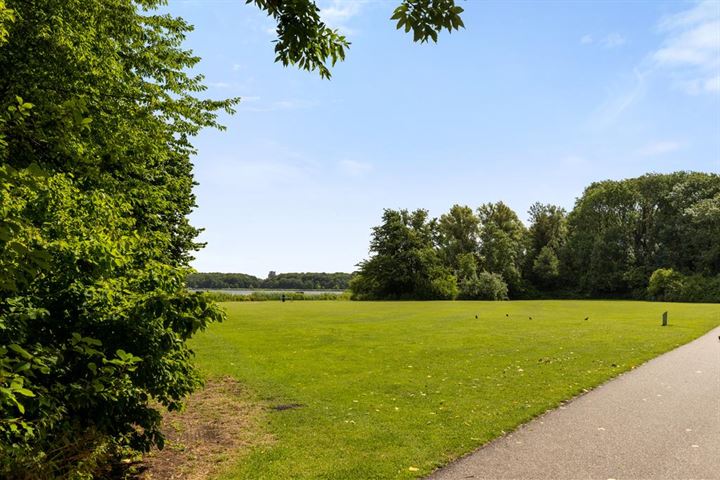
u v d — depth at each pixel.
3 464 3.48
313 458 6.15
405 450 6.40
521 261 85.69
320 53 5.24
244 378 11.57
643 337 18.69
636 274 69.12
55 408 4.18
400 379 11.33
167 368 5.34
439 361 13.84
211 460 6.09
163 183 14.95
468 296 70.88
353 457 6.17
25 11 8.19
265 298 69.19
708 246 64.00
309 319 28.75
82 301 4.81
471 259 79.50
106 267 4.81
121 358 4.36
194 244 23.45
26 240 3.79
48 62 8.63
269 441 6.89
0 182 3.14
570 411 8.24
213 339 18.98
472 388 10.21
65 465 4.03
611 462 5.88
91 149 8.20
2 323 3.96
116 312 4.94
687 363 12.95
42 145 5.37
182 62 12.88
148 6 11.87
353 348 16.64
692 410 8.26
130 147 10.32
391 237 73.56
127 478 5.45
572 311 35.56
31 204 4.68
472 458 6.07
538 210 89.12
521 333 20.73
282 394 9.94
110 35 10.82
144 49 11.85
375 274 72.44
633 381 10.65
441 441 6.74
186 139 13.23
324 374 12.07
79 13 9.28
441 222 89.75
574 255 77.25
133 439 5.33
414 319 28.62
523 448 6.41
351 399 9.46
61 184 5.25
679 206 69.31
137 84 11.25
